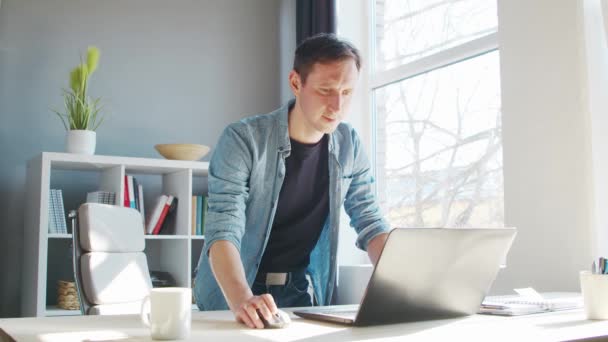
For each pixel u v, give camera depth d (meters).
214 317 1.27
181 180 3.41
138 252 2.23
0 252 3.31
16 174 3.38
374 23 3.76
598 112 2.08
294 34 4.16
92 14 3.67
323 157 1.76
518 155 2.29
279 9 4.21
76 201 3.47
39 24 3.54
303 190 1.76
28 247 3.16
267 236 1.70
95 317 1.26
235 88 4.02
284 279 1.81
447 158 3.14
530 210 2.23
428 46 3.35
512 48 2.34
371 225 1.79
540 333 1.03
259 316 1.12
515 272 2.27
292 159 1.71
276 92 4.14
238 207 1.52
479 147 2.96
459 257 1.20
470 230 1.20
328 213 1.84
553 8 2.20
